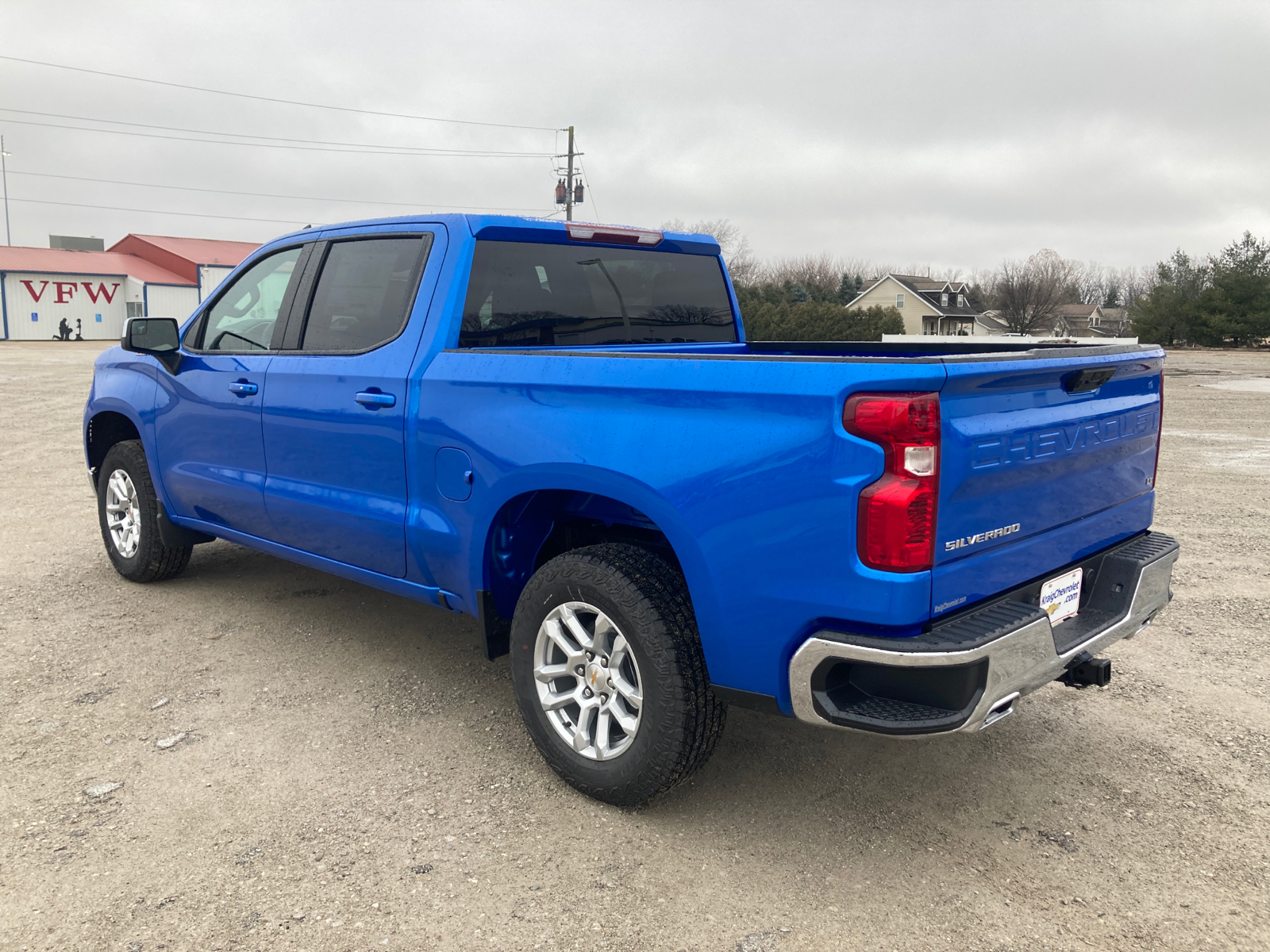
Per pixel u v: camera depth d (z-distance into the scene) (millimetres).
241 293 4355
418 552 3383
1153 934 2324
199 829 2775
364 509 3557
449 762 3211
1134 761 3266
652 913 2410
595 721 2938
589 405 2783
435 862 2625
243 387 4078
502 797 2984
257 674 3965
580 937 2312
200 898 2447
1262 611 4914
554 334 3721
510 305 3557
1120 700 3801
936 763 3254
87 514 7105
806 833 2795
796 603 2352
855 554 2236
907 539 2180
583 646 2879
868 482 2207
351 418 3572
